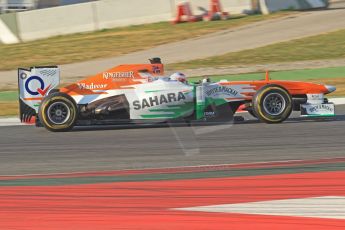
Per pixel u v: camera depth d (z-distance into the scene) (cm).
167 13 9138
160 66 3934
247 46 7469
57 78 3888
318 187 2222
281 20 8812
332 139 3303
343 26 8269
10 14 8756
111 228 1762
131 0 9012
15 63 7262
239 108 3988
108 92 3809
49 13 8794
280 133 3541
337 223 1772
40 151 3183
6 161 2936
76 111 3753
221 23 8788
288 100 3891
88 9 8869
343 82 5766
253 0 9350
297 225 1759
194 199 2088
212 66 6631
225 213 1898
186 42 7800
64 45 8094
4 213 1938
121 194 2183
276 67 6531
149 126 4000
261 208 1948
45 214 1919
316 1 9769
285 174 2466
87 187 2311
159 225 1783
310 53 7088
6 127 4166
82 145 3325
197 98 3838
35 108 3862
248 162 2750
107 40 8169
